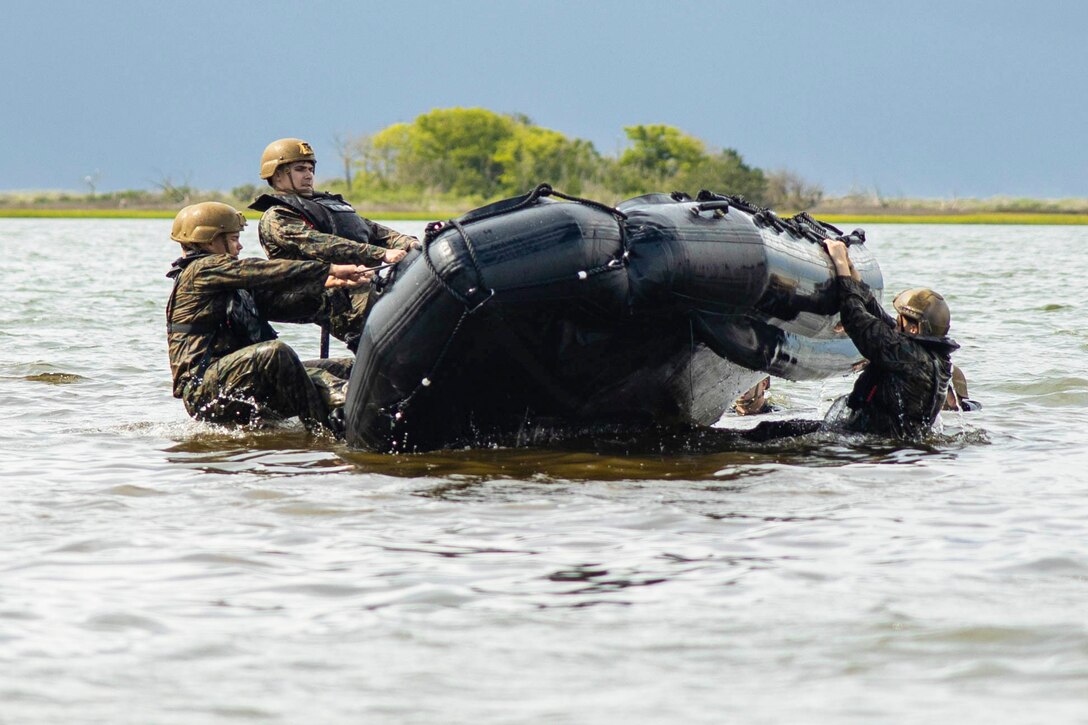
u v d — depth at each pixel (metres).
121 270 114.19
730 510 22.70
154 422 32.66
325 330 32.75
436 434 27.78
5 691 14.60
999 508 22.75
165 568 19.12
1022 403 35.88
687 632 16.41
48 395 37.41
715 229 27.30
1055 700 14.24
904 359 29.33
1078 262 141.12
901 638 16.11
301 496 23.81
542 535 21.02
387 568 19.16
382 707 14.22
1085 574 18.58
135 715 14.02
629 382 27.98
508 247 25.39
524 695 14.52
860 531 21.17
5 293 80.50
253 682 14.91
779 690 14.62
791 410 37.09
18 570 18.94
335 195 33.44
